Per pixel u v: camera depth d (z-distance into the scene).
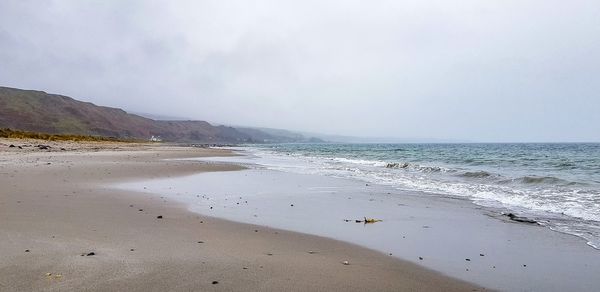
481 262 6.47
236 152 71.38
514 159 37.41
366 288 5.26
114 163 28.30
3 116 168.88
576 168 25.94
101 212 9.83
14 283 4.89
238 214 10.48
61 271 5.38
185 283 5.15
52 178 16.84
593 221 9.40
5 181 15.05
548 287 5.37
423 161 37.47
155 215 9.84
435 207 11.76
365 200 13.13
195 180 19.34
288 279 5.49
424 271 6.02
